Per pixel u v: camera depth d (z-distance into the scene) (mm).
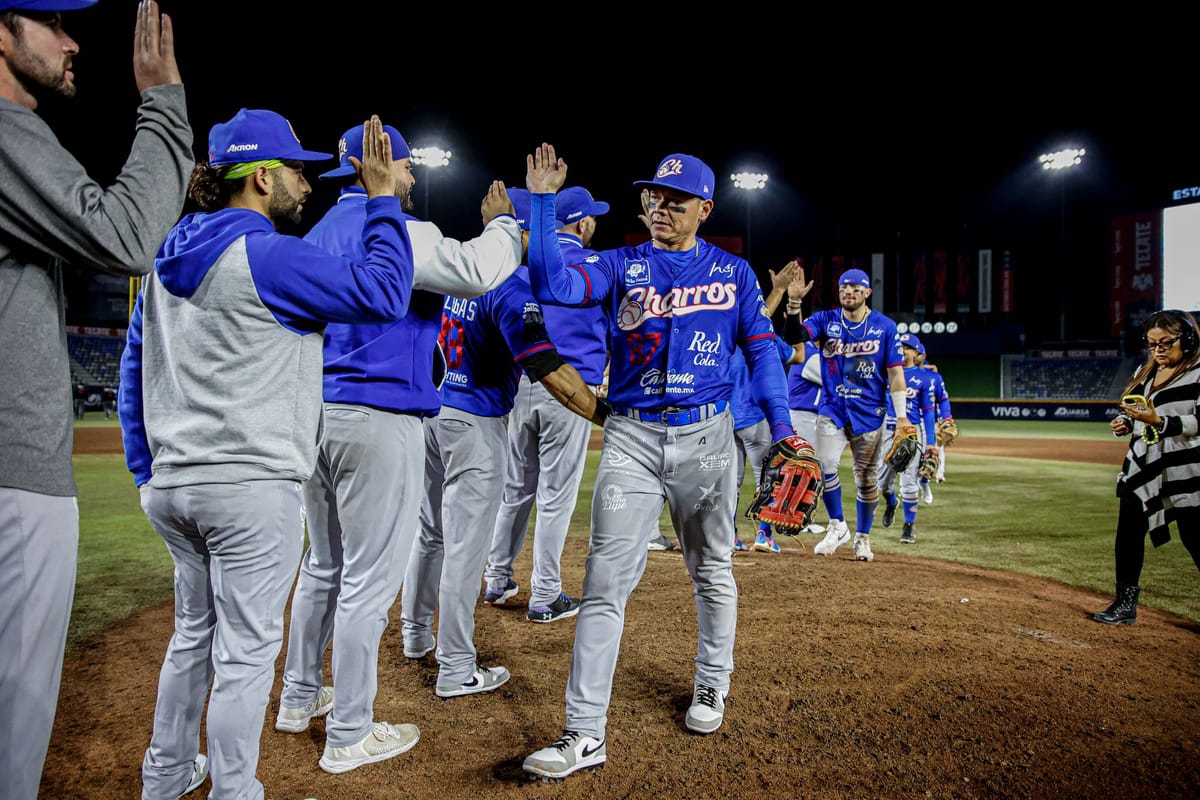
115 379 35094
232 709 1994
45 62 1643
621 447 2723
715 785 2426
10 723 1576
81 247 1580
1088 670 3395
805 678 3271
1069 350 37000
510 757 2631
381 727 2656
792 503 2801
